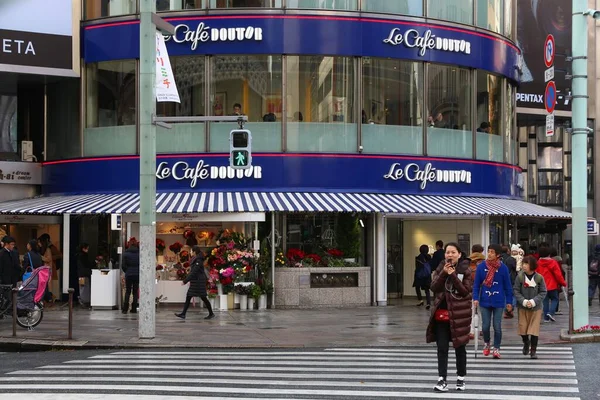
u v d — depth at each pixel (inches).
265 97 1117.1
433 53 1163.3
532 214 1165.1
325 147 1121.4
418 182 1155.3
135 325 832.3
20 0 1115.3
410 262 1237.7
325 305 1061.8
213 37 1112.2
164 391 461.4
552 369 555.5
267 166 1108.5
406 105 1154.7
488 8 1232.2
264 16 1111.0
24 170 1197.1
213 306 1024.2
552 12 1652.3
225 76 1122.0
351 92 1130.0
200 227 1080.8
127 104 1146.0
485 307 619.2
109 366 570.3
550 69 807.7
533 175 1800.0
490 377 518.0
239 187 1108.5
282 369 553.3
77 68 1147.3
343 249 1096.8
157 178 1117.7
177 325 842.8
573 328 774.5
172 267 1069.8
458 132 1193.4
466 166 1191.6
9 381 500.7
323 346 696.4
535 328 613.0
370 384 488.4
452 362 592.7
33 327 804.0
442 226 1226.0
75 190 1165.7
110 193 1140.5
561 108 1652.3
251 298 1024.9
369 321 893.8
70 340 713.0
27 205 1087.0
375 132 1137.4
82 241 1179.3
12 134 1222.3
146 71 729.0
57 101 1199.6
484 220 1201.4
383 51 1135.6
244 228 1058.1
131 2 1141.7
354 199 1090.1
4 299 813.2
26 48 1115.9
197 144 1119.0
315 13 1117.1
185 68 1127.0
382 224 1111.6
